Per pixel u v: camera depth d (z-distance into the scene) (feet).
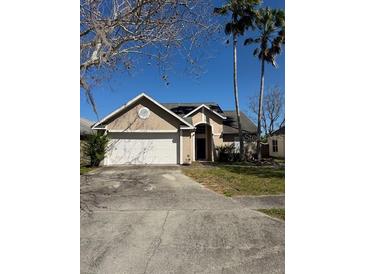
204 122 65.05
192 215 17.34
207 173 40.45
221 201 21.31
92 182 31.76
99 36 11.83
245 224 15.39
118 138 53.83
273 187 27.73
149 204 20.45
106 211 18.45
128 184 30.30
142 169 46.21
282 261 10.80
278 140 74.90
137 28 12.81
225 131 67.56
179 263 10.75
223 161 63.77
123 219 16.58
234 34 58.39
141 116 54.39
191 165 53.62
